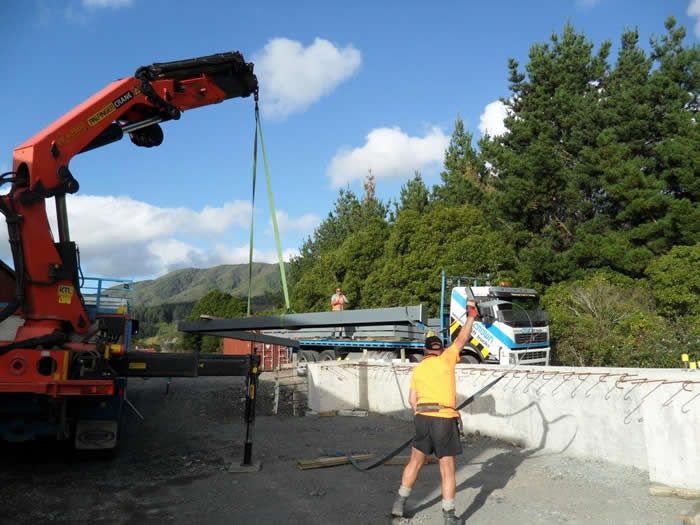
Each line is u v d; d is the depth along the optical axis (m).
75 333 6.88
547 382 7.79
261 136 8.02
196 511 5.46
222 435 9.55
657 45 23.41
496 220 24.48
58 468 7.23
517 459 7.25
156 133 8.22
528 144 24.53
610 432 6.74
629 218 20.08
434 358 5.21
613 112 22.03
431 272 22.42
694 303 15.61
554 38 25.69
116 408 7.59
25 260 6.51
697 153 18.70
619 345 14.23
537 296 16.05
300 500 5.76
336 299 20.77
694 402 5.44
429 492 5.89
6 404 6.54
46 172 6.57
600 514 4.98
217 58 8.01
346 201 42.00
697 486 5.37
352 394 12.59
